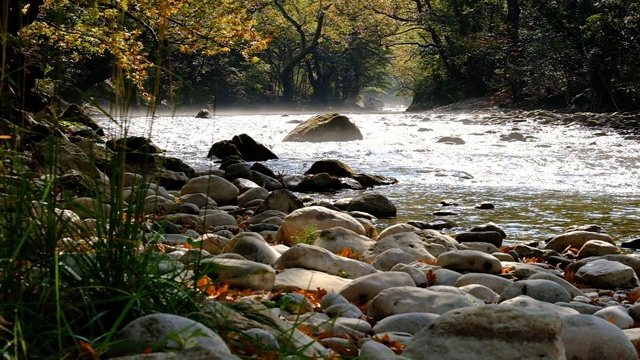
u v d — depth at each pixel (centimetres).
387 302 475
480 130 2812
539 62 4391
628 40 3850
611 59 3922
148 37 2900
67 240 359
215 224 915
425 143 2305
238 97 7462
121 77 367
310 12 6806
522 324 344
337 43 7806
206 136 2562
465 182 1470
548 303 489
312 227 785
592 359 405
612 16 3862
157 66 368
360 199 1147
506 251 833
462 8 5578
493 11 5522
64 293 329
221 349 304
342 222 791
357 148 2152
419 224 1030
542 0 4328
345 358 362
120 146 350
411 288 484
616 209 1159
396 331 435
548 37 4262
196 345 294
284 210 1047
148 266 364
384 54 8425
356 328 434
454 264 654
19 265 329
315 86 7906
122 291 321
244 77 7519
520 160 1812
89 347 285
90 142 365
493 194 1317
